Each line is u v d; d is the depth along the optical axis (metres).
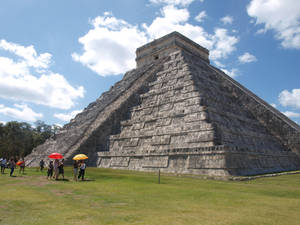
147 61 43.41
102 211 7.20
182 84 25.41
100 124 27.70
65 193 10.31
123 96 32.28
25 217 6.55
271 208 7.57
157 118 24.27
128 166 22.75
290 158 25.73
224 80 34.91
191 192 10.39
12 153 49.78
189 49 41.88
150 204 8.14
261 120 30.66
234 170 16.81
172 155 19.80
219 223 6.02
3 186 12.27
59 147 28.25
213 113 21.80
